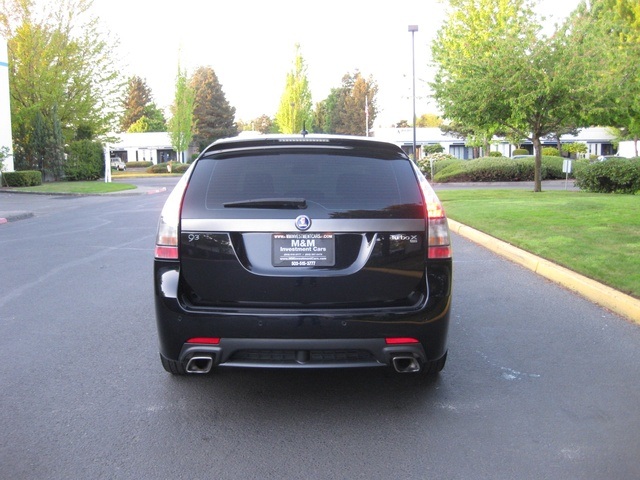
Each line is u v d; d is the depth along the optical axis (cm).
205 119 8669
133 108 10338
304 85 6575
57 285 807
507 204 1577
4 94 3164
